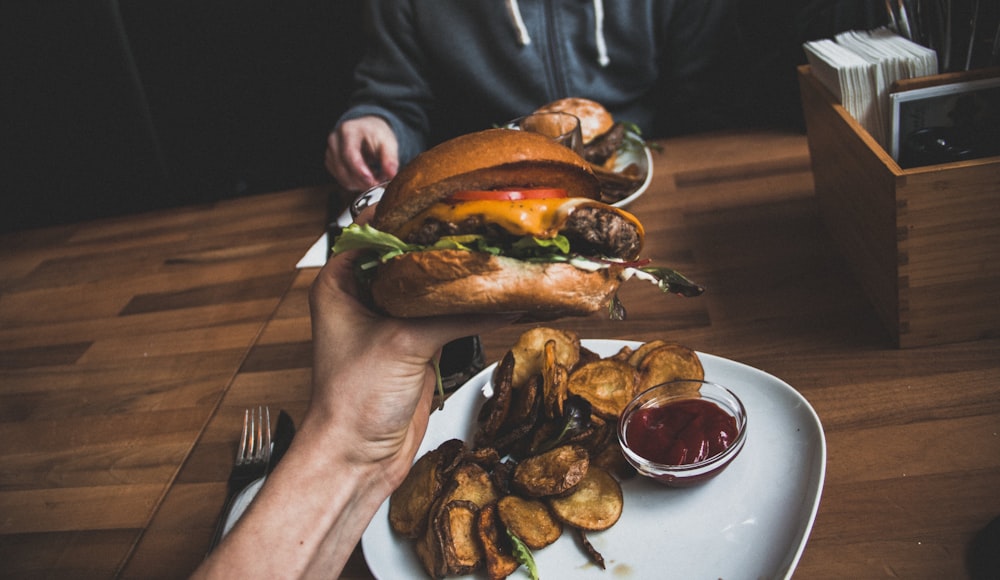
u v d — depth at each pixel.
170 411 0.66
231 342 0.73
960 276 0.51
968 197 0.49
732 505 0.44
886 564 0.40
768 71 1.03
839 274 0.63
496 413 0.48
